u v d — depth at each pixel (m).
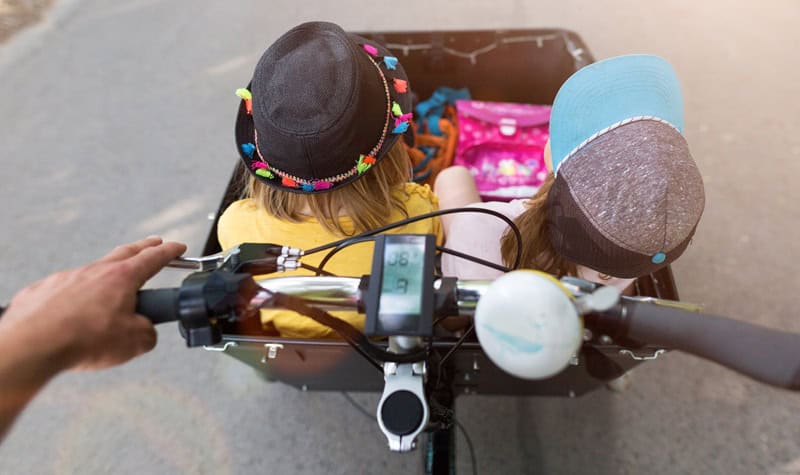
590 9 3.15
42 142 2.79
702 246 2.11
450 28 3.11
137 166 2.63
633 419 1.76
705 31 2.97
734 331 0.60
